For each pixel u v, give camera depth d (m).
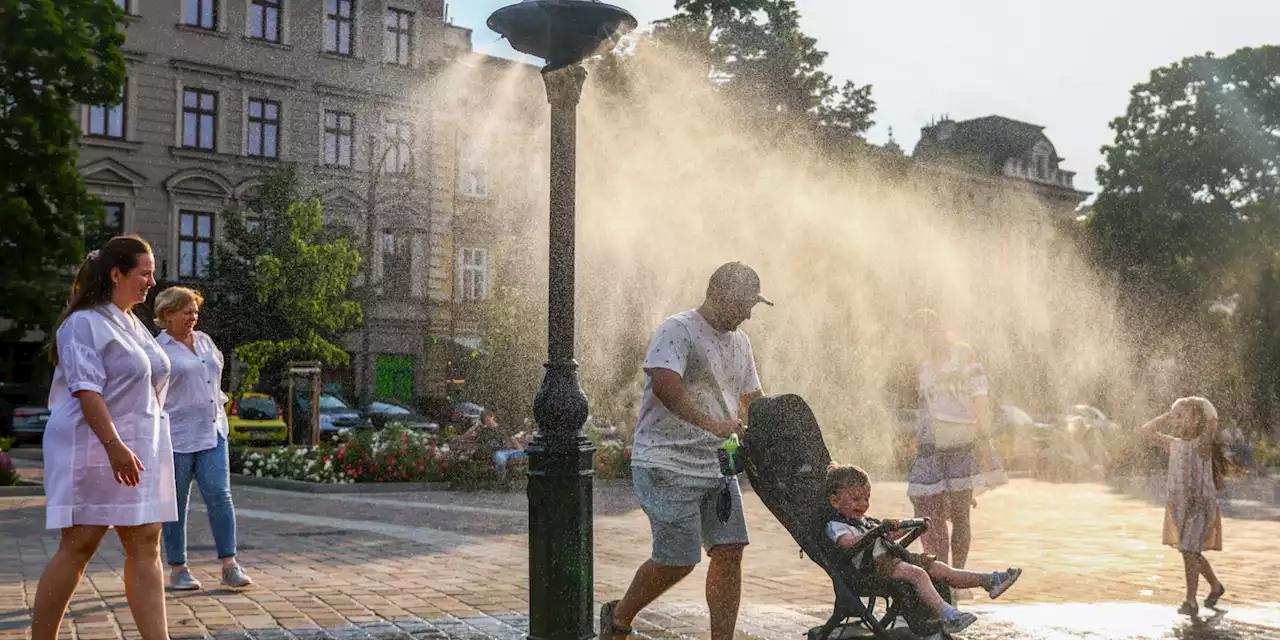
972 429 7.06
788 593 7.23
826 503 4.92
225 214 33.53
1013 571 4.80
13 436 30.66
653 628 5.79
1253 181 41.03
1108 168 42.75
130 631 5.52
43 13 19.47
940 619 4.77
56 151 19.69
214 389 7.07
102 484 4.49
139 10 35.66
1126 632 5.93
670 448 4.79
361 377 37.03
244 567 8.12
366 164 38.62
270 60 37.72
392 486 17.17
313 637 5.50
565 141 4.87
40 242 19.42
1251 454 25.25
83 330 4.50
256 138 37.69
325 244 32.09
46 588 4.47
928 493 7.04
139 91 35.72
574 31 4.80
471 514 13.19
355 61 38.81
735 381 4.98
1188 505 6.79
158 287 35.28
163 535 6.96
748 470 4.77
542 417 4.84
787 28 26.06
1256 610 6.72
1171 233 40.84
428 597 6.78
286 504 14.55
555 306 4.88
